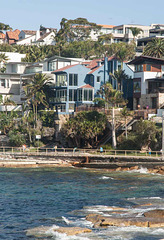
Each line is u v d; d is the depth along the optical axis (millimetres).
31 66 188500
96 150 122500
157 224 54219
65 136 130375
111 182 87500
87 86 155125
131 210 61938
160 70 148625
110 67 160875
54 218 59219
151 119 122625
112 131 123750
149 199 69938
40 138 135875
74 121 128625
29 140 140625
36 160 116188
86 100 153875
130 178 92562
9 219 59062
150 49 184500
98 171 104000
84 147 131250
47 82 162125
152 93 140625
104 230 53000
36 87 156750
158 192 76438
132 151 117375
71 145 136125
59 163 115062
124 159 107438
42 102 150625
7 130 148375
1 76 187250
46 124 144000
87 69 159250
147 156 106812
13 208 65000
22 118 145625
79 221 57156
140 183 85938
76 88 155750
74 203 68000
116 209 62781
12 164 112125
